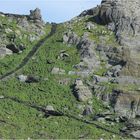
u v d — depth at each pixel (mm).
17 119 167875
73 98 185500
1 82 190875
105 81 193250
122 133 170250
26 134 159375
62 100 184000
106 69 199625
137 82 192875
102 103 184250
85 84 191375
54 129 165750
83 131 166750
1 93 183375
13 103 177500
